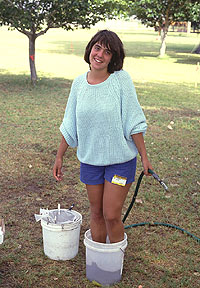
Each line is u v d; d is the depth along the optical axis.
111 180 2.90
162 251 3.60
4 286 3.03
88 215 4.29
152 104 10.66
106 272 3.05
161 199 4.76
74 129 3.04
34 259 3.36
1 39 36.34
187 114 9.64
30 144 6.75
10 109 9.39
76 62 20.42
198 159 6.38
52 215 3.36
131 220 4.20
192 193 5.00
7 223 4.02
